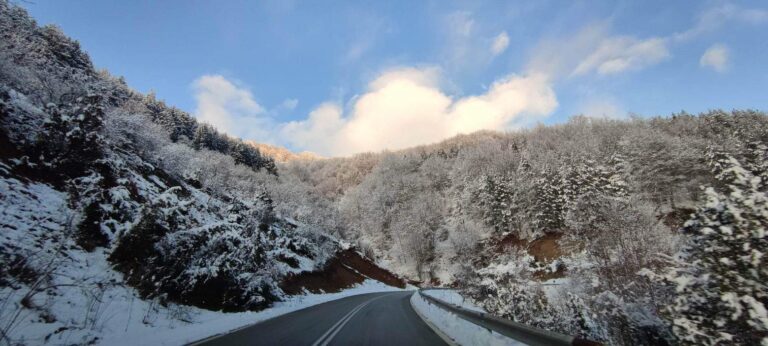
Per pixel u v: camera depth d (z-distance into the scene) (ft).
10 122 48.21
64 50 161.99
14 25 104.73
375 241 332.19
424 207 308.81
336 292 121.29
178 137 248.32
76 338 23.56
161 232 41.27
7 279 25.93
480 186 253.24
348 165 598.34
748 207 16.75
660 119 319.06
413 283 249.55
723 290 17.33
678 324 18.39
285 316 46.16
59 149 48.16
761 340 16.15
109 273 36.11
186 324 35.32
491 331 26.50
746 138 191.21
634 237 68.44
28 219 35.65
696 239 19.12
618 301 30.22
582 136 332.60
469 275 73.56
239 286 48.55
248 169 264.11
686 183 171.83
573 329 38.24
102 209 41.78
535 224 204.95
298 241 123.65
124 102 134.31
